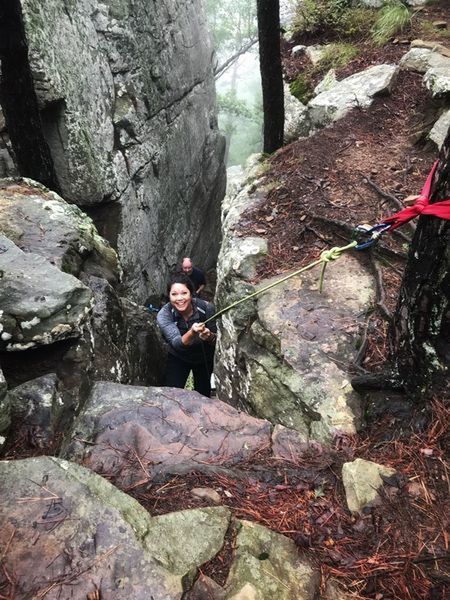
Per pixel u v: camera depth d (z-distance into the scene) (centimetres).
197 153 1426
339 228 446
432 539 208
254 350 376
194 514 199
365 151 554
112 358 407
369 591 186
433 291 240
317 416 301
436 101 577
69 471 205
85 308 355
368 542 206
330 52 771
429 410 261
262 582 178
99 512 189
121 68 914
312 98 739
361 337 349
